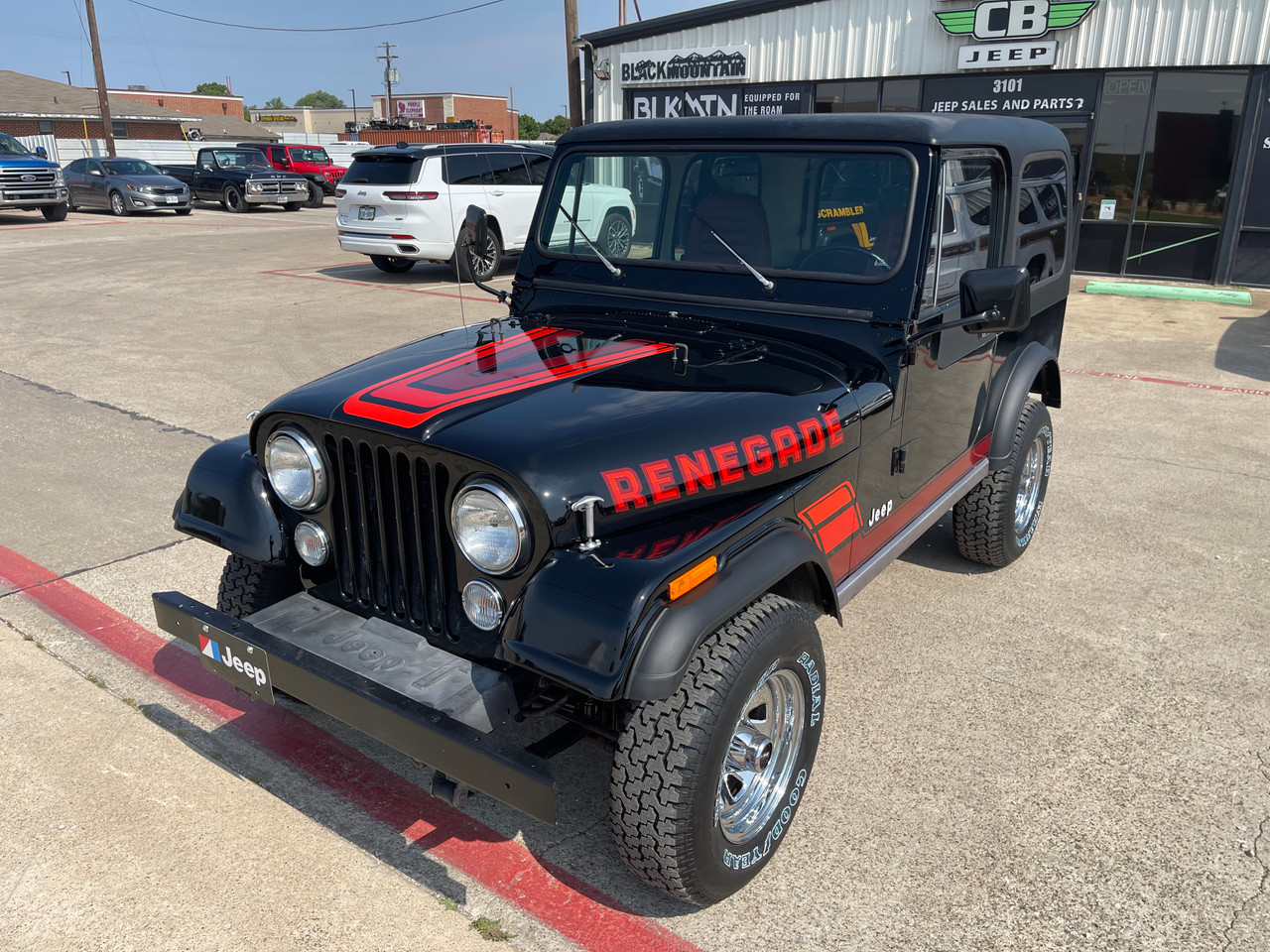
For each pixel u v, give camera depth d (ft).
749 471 8.38
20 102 144.77
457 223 41.50
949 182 10.21
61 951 7.83
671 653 6.95
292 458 8.80
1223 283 42.70
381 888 8.59
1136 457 20.20
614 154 11.24
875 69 47.19
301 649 8.35
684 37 52.16
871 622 13.35
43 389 24.77
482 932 8.10
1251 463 19.83
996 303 9.21
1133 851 9.03
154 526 16.37
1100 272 45.65
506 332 10.70
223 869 8.77
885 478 10.46
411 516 8.34
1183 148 42.22
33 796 9.66
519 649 7.18
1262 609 13.74
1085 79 43.27
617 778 7.57
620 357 9.64
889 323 9.83
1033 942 8.00
